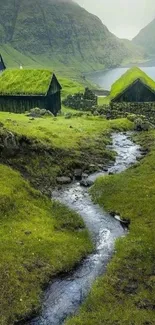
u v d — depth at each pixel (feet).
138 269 88.89
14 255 88.79
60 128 206.90
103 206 124.26
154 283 83.66
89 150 175.32
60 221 111.24
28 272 84.84
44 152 152.25
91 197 131.34
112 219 115.85
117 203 123.34
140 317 74.18
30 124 209.15
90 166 157.17
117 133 220.84
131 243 99.50
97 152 174.60
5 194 111.04
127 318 74.13
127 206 120.16
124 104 274.16
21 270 84.58
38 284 82.58
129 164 164.55
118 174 147.74
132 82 281.33
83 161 161.58
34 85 294.87
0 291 78.07
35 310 76.07
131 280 85.20
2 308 74.64
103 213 119.75
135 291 81.71
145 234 103.40
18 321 73.41
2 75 324.60
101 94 510.99
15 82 304.91
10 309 74.74
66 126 216.13
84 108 320.91
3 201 107.96
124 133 221.87
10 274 82.58
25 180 129.70
